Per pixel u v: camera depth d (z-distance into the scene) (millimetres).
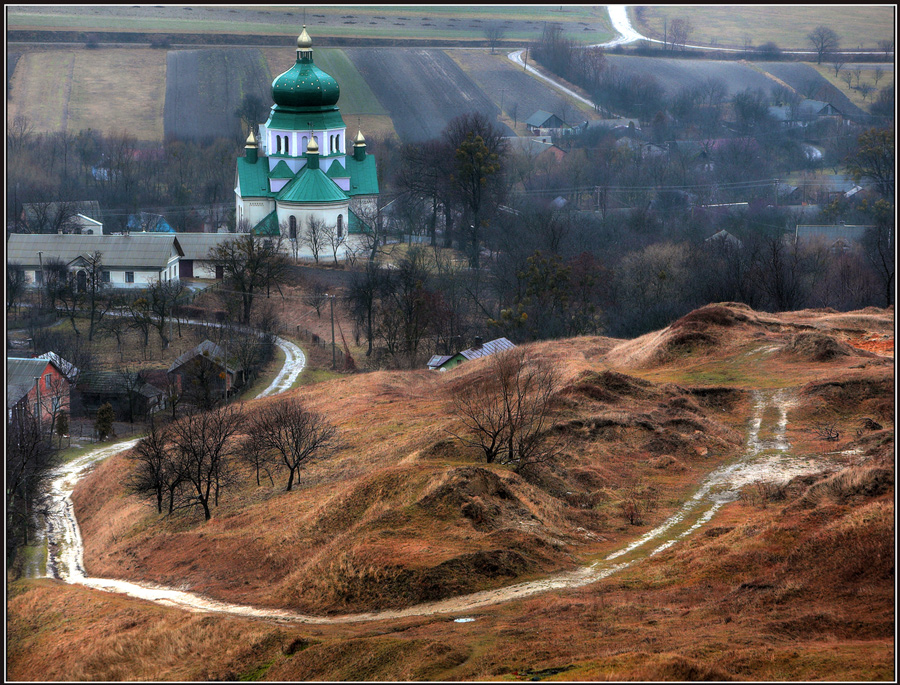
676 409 127125
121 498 143375
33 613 94062
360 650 68250
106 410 197250
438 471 99312
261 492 127312
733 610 68000
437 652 65375
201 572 99250
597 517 95562
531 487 99312
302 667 68062
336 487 116625
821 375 134625
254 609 84125
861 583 67688
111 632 82875
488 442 116375
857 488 85500
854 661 56062
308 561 91125
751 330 162750
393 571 81875
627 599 73625
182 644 76688
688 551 82062
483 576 80875
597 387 133875
